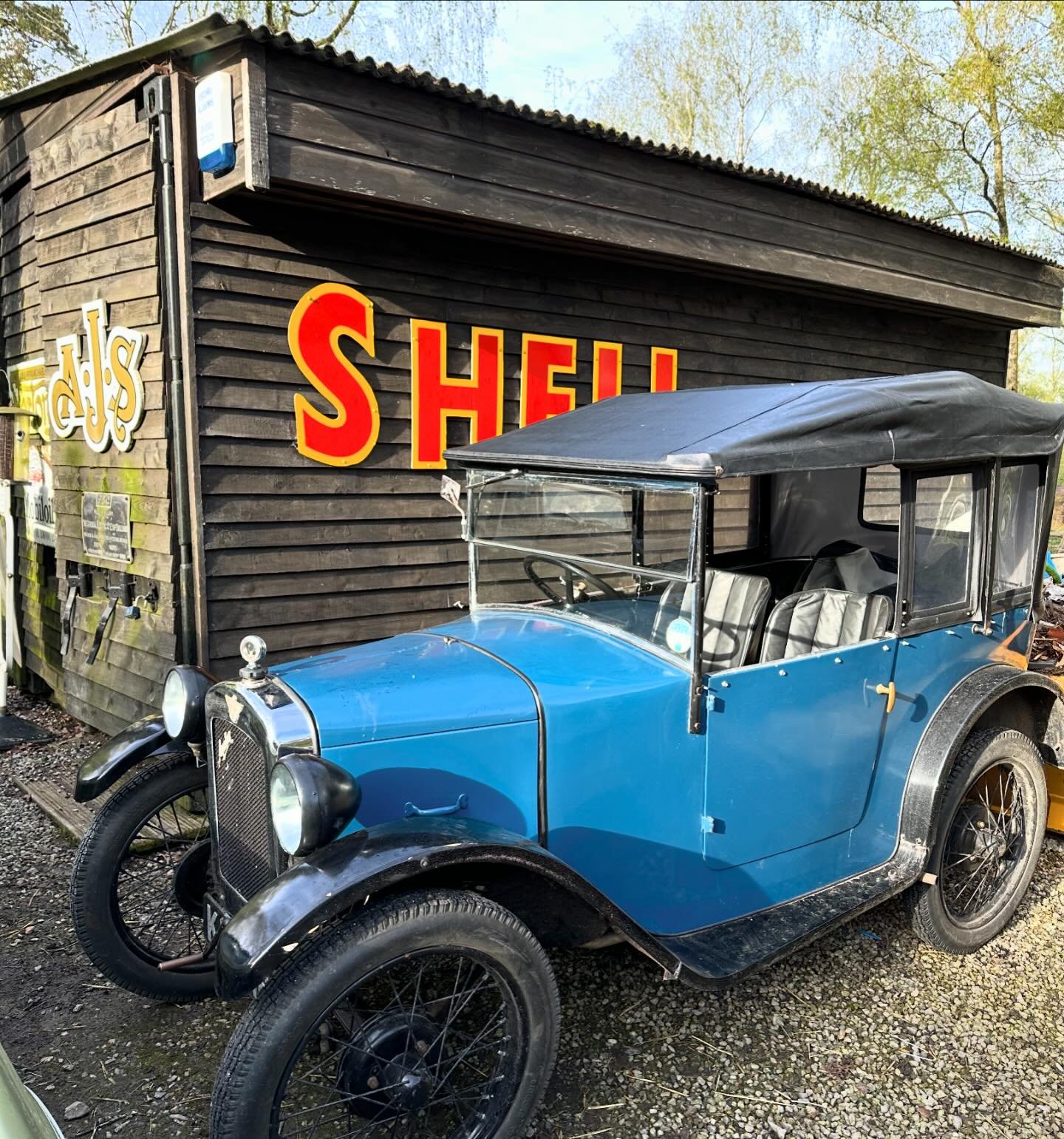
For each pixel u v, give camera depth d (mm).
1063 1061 2570
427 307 4980
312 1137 2232
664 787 2488
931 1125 2314
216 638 4363
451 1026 2504
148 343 4312
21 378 6211
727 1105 2369
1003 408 3092
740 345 6758
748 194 5797
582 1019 2713
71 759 5012
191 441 4176
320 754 2121
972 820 3184
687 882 2574
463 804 2258
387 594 4977
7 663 5723
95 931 2586
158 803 2682
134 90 4270
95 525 5020
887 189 16672
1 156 5934
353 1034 2023
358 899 1812
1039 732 3451
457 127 4387
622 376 6012
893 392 2766
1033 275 8266
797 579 3742
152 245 4219
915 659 2990
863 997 2859
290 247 4422
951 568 3090
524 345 5434
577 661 2568
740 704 2559
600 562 2725
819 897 2797
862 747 2893
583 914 2338
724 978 2357
